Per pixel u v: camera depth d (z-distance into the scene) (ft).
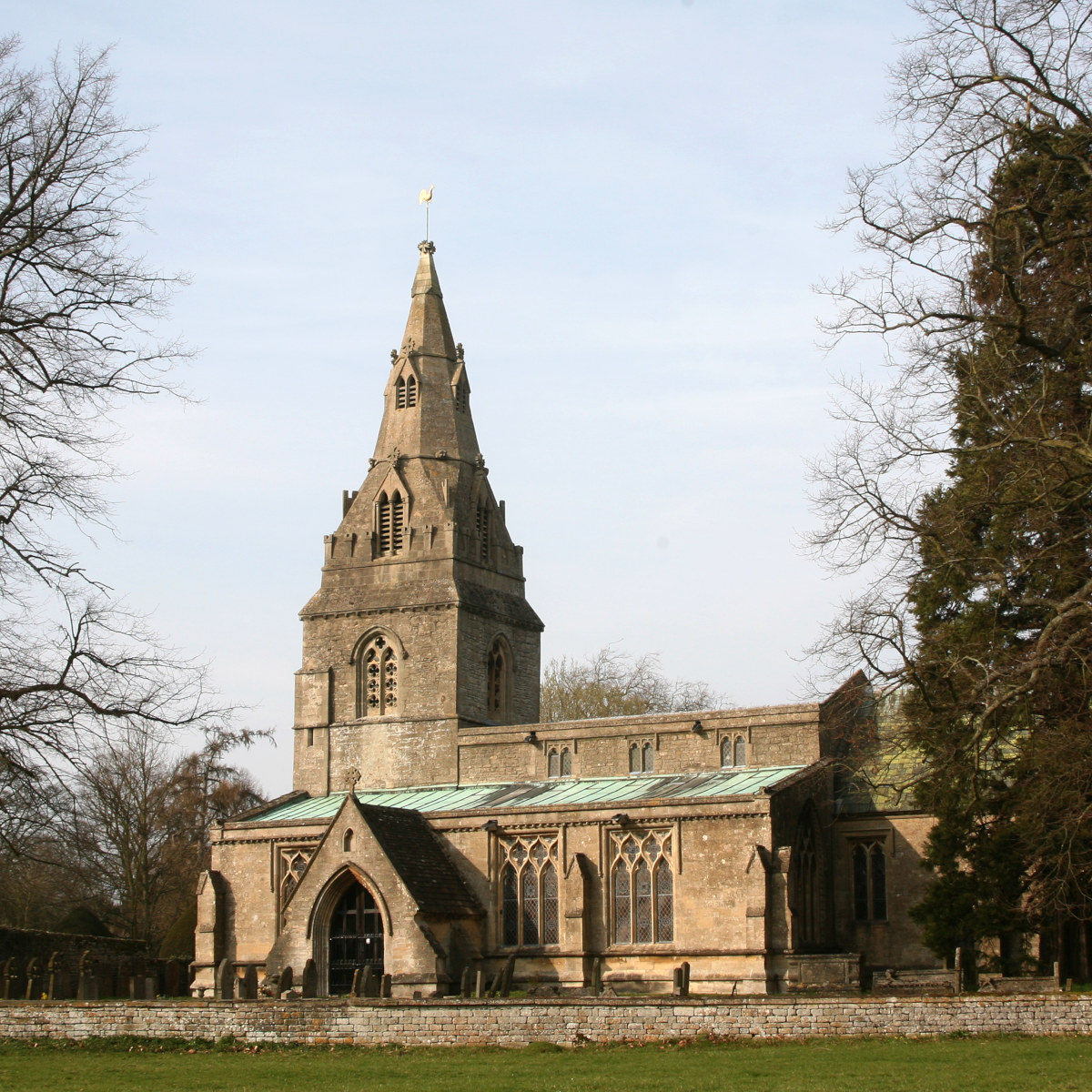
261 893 283.18
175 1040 160.04
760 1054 137.59
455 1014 153.69
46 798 146.61
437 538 313.73
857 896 267.39
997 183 170.91
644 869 251.80
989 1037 143.84
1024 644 187.42
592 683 457.68
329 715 314.55
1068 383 175.11
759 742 276.00
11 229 143.13
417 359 327.88
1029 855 200.34
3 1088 126.00
